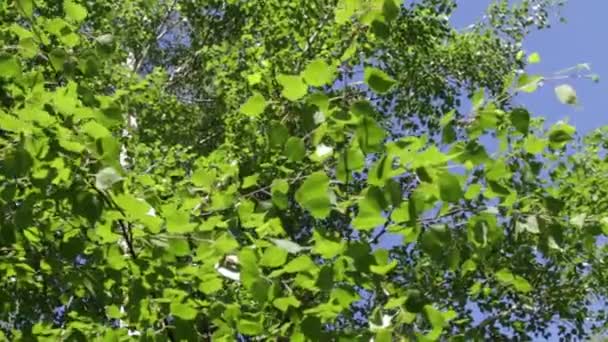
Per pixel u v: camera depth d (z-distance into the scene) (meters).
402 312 2.52
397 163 2.33
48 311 4.40
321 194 2.32
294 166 3.22
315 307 2.60
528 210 2.63
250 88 6.32
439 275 6.02
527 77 2.48
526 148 2.55
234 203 3.02
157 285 2.99
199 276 2.84
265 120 5.59
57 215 2.84
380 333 2.48
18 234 2.82
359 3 2.46
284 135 2.54
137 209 2.49
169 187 4.71
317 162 2.61
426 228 2.45
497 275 3.08
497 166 2.43
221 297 3.19
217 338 2.91
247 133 5.89
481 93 2.49
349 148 2.29
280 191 2.73
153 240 2.71
